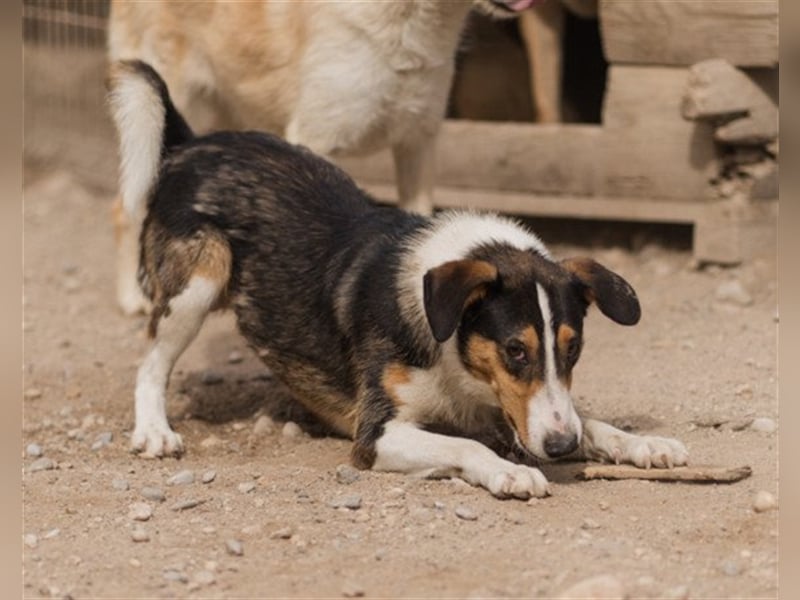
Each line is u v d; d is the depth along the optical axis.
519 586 6.82
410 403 8.46
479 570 7.03
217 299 9.49
